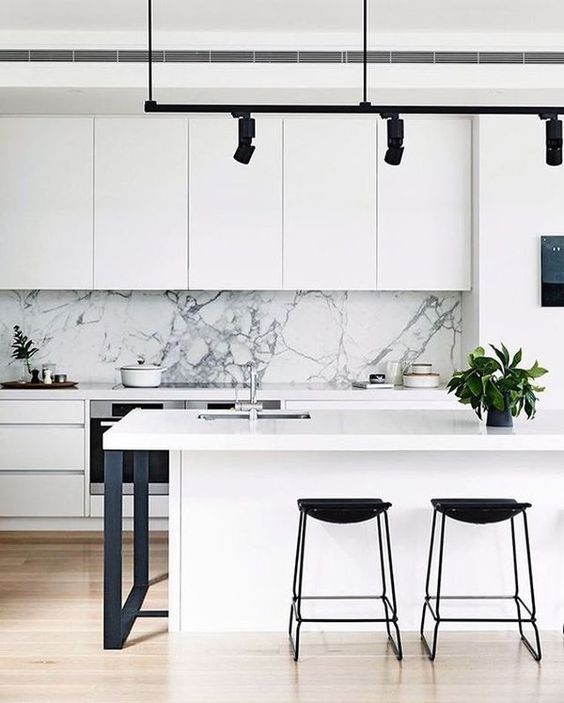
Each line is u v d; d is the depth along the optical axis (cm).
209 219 643
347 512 394
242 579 436
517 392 428
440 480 438
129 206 641
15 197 639
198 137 641
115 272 643
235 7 504
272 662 394
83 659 396
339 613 437
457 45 550
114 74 549
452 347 687
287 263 645
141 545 500
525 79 552
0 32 546
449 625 439
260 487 435
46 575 528
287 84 549
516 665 391
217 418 477
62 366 682
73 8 505
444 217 645
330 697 356
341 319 687
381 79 549
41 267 641
